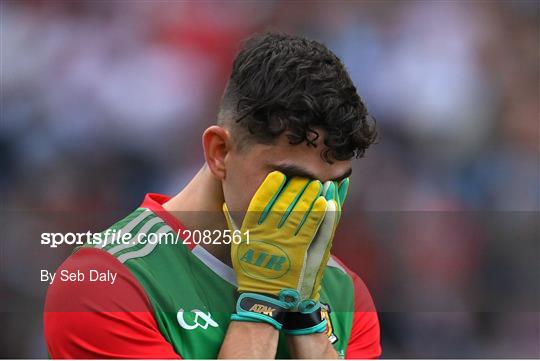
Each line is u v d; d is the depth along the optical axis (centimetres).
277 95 496
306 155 515
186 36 1958
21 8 1894
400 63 2055
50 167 1783
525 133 2030
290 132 501
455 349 1593
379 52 2069
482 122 2025
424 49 2081
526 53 2123
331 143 505
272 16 2050
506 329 1634
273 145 511
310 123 498
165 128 1866
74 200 1769
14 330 1393
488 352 1599
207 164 566
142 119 1861
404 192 1895
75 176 1789
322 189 530
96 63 1881
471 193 1948
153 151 1842
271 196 523
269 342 530
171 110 1881
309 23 2083
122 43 1914
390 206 1878
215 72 1945
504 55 2109
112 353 523
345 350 610
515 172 1984
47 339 556
